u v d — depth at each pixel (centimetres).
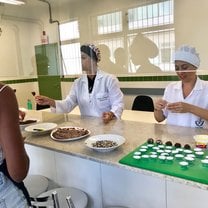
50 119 191
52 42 204
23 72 222
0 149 79
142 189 128
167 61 174
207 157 96
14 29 210
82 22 196
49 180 176
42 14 203
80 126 164
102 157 107
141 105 254
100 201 149
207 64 153
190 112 137
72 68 200
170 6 171
